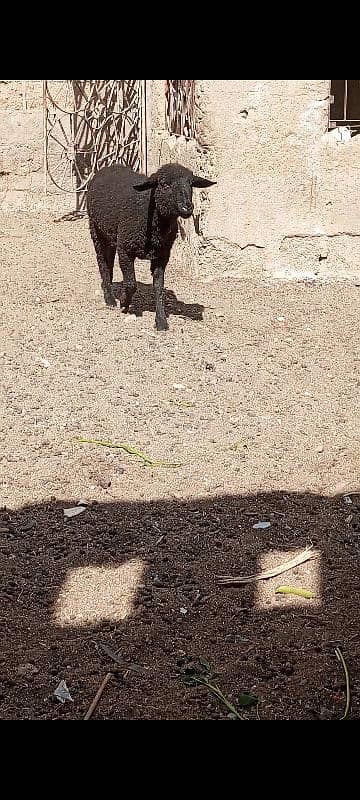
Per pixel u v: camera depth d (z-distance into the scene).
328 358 4.09
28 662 2.19
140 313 4.57
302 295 5.01
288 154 5.08
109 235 4.36
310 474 3.10
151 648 2.25
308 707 2.06
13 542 2.69
